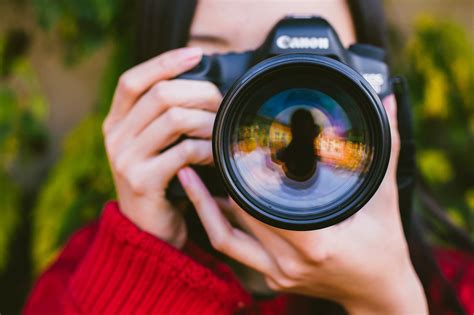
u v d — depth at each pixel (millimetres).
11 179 1986
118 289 962
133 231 949
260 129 799
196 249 1059
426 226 1305
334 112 792
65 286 1095
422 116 1840
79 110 2242
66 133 2232
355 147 781
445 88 1820
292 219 771
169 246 949
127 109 959
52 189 1804
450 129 1909
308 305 1096
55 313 1064
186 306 955
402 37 1951
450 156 1978
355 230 885
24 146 1980
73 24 1753
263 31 973
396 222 909
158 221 968
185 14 989
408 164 983
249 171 792
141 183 942
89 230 1250
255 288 1182
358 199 770
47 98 2186
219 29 979
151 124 932
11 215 1923
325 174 796
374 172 764
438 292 1119
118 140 956
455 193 1939
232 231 942
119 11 1682
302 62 756
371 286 907
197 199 931
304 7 981
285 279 930
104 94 1733
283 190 794
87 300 981
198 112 922
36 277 1820
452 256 1304
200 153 925
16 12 1994
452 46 1840
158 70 922
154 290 951
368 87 758
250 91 768
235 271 1175
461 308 1106
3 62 1917
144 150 938
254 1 971
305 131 799
